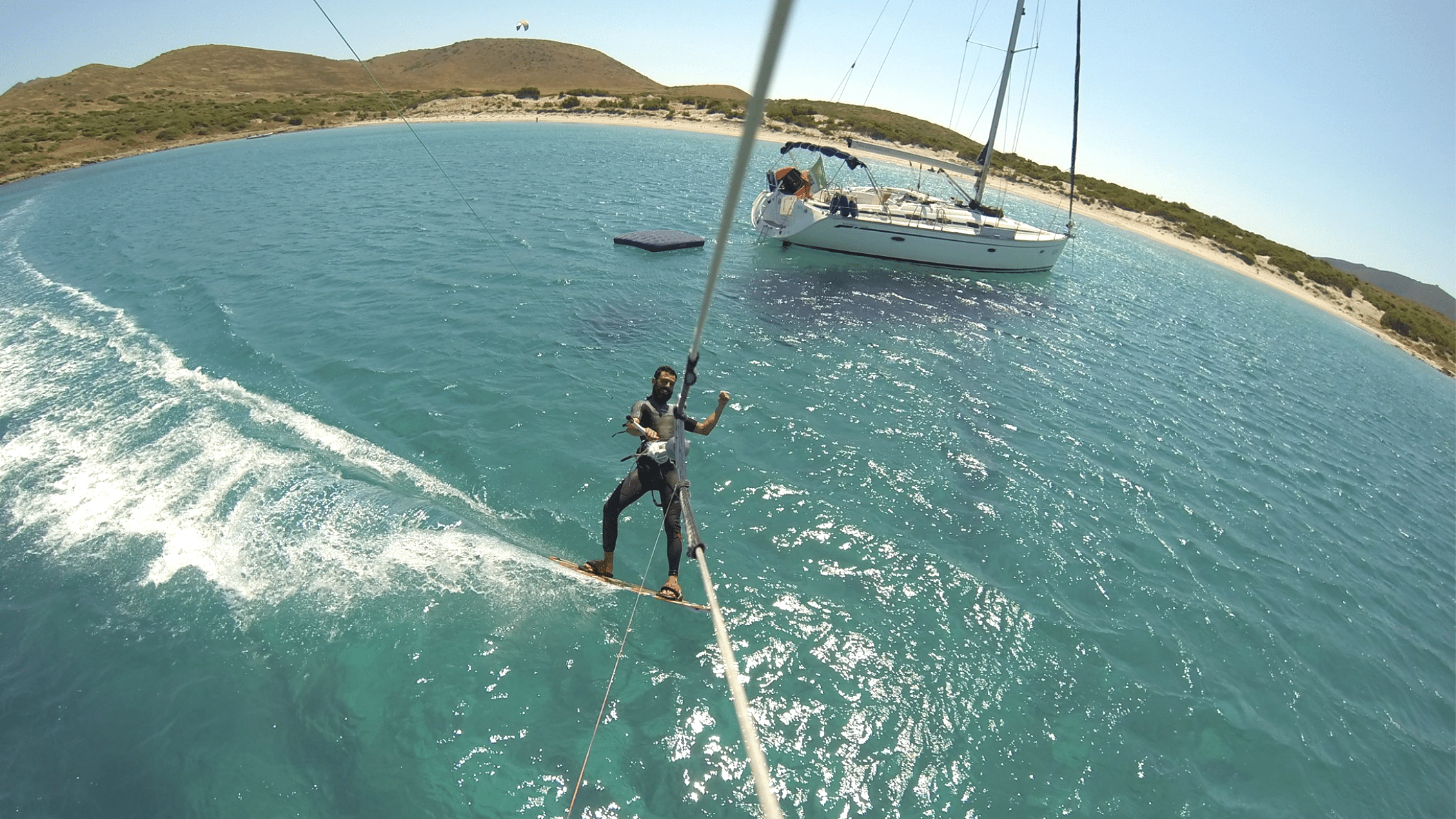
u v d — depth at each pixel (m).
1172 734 5.38
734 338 13.07
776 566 6.61
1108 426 11.37
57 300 13.97
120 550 6.07
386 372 10.20
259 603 5.45
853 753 4.76
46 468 7.41
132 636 5.16
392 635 5.18
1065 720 5.32
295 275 15.18
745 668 5.31
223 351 10.82
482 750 4.45
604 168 35.25
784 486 7.99
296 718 4.58
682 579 6.25
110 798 4.10
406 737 4.49
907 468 8.79
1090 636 6.29
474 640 5.19
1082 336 16.89
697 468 8.19
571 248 18.77
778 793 4.41
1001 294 19.91
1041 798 4.65
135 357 10.61
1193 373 15.74
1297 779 5.20
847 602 6.21
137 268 16.16
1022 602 6.59
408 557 5.93
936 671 5.55
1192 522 8.78
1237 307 26.36
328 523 6.35
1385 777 5.44
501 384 10.03
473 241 18.73
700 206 26.98
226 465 7.38
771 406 10.19
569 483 7.62
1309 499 10.34
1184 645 6.43
